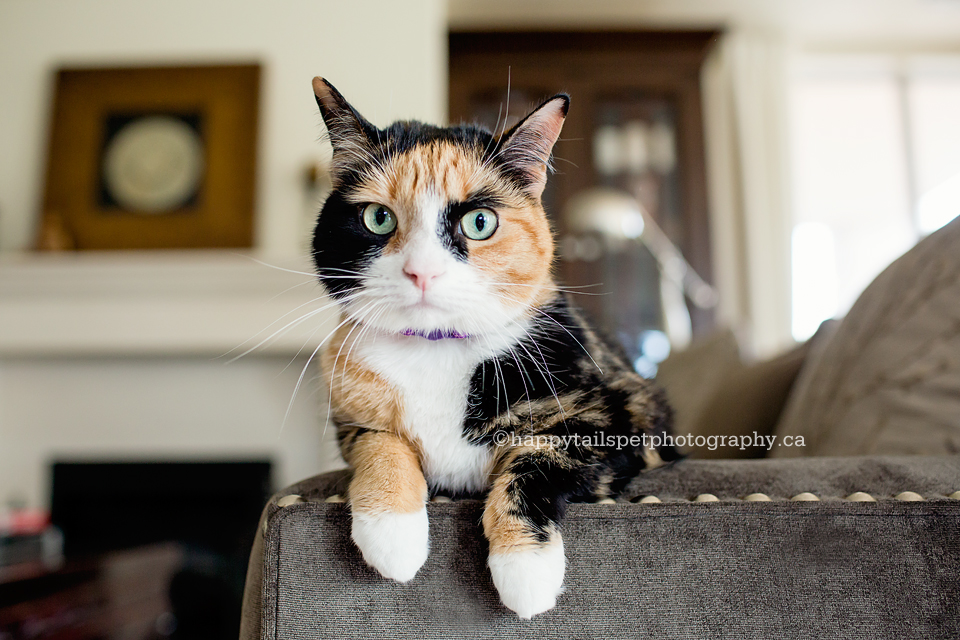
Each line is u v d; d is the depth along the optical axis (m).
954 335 0.76
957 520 0.58
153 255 2.47
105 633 1.85
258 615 0.61
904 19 3.47
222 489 2.61
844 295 3.80
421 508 0.62
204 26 2.71
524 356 0.76
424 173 0.83
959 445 0.71
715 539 0.58
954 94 3.84
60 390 2.65
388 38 2.67
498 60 3.29
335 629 0.57
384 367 0.77
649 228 3.13
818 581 0.57
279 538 0.59
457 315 0.78
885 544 0.58
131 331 2.48
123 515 2.64
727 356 1.46
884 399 0.79
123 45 2.72
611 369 0.80
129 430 2.64
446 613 0.58
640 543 0.58
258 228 2.63
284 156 2.66
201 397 2.63
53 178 2.65
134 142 2.66
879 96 3.86
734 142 3.46
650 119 3.25
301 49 2.68
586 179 3.16
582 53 3.29
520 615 0.56
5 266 2.40
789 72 3.61
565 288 0.94
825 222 3.85
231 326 2.46
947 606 0.57
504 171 0.86
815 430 0.88
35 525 2.03
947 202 3.81
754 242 3.34
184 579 2.54
